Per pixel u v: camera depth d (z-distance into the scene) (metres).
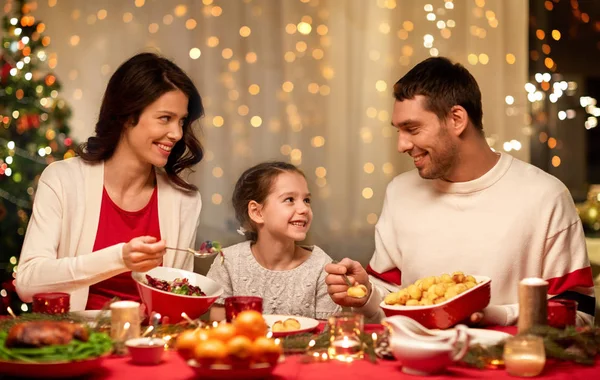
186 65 4.16
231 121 4.14
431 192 2.25
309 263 2.46
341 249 4.04
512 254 2.12
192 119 2.30
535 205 2.12
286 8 4.10
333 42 4.08
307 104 4.11
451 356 1.41
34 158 3.73
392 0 4.03
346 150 4.09
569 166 3.94
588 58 3.93
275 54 4.12
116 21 4.20
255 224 2.49
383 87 4.05
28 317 1.70
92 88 4.21
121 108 2.17
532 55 3.96
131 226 2.28
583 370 1.47
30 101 3.72
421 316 1.71
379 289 2.02
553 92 3.91
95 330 1.69
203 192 4.13
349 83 4.09
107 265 1.92
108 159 2.28
